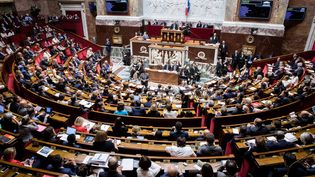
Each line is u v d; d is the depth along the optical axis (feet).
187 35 63.41
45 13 78.38
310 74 40.04
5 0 63.98
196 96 35.42
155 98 36.22
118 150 18.89
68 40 65.46
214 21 65.62
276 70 47.73
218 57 62.64
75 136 19.01
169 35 60.44
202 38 65.82
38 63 48.80
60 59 54.85
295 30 59.52
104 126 22.84
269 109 26.78
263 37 59.06
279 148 17.74
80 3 76.43
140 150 18.60
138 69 57.57
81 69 49.67
